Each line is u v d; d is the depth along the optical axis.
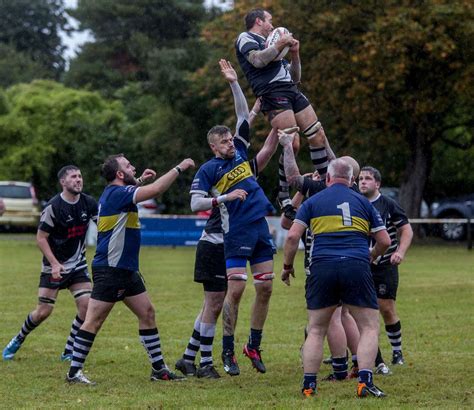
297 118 26.03
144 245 87.06
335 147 95.88
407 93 87.06
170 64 119.38
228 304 27.61
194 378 27.52
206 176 27.22
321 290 23.86
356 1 85.62
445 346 33.19
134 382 26.72
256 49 25.70
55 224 29.72
